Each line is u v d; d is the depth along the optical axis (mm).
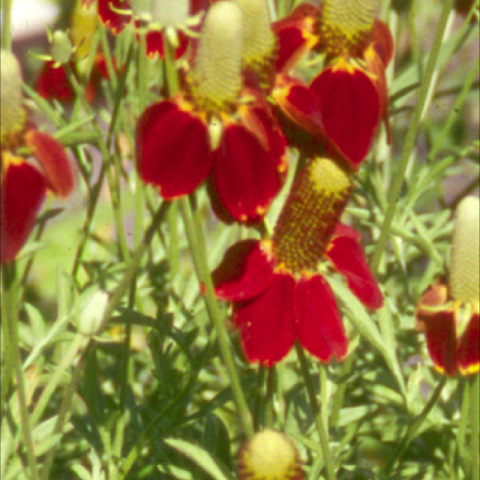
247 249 639
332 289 646
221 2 611
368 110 675
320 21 681
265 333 628
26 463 652
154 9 598
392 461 705
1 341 665
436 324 650
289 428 727
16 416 652
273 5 763
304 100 647
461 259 644
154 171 602
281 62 677
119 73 767
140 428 731
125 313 664
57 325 656
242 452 606
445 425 728
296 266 637
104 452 708
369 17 681
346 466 717
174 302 765
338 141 670
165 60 605
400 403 744
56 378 619
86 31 758
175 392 730
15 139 594
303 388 740
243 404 618
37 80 769
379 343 670
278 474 602
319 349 626
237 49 609
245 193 613
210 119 611
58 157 597
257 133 610
